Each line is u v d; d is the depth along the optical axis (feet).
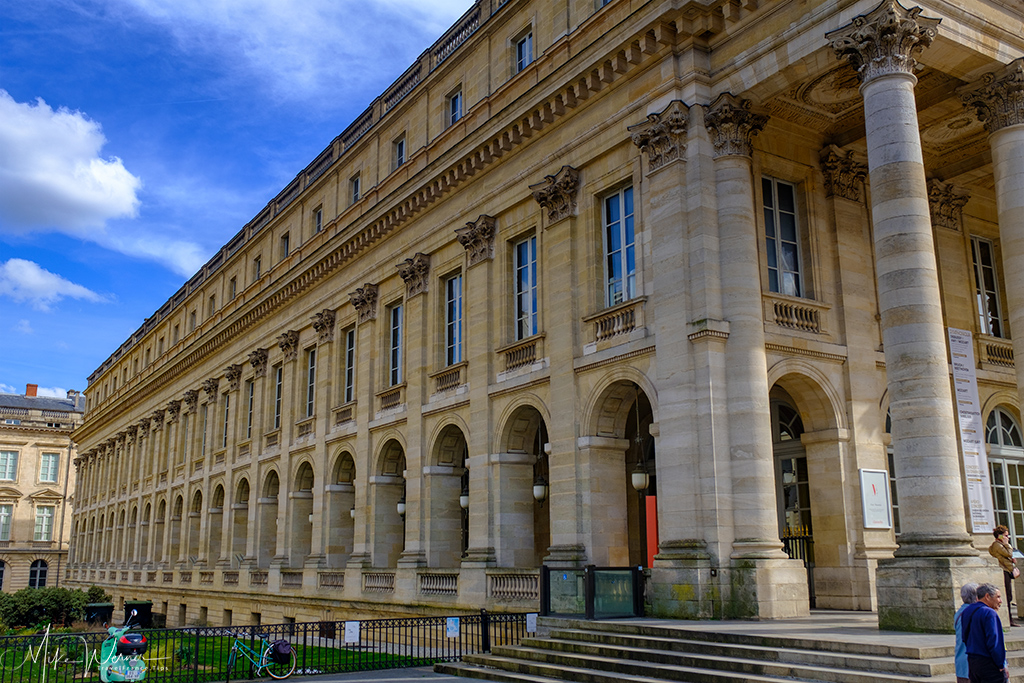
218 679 65.98
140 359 238.27
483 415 90.53
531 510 88.38
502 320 90.53
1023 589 67.51
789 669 45.50
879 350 76.38
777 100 73.20
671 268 70.18
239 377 159.02
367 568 107.55
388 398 110.22
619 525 76.74
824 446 72.69
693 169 70.38
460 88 106.42
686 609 63.82
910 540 54.13
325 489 121.80
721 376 66.95
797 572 63.98
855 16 61.21
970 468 66.90
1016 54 67.26
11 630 139.13
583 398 78.13
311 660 70.69
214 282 184.14
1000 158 67.51
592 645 58.85
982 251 90.89
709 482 65.05
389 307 114.62
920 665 41.42
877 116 59.21
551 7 90.43
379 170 122.11
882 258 57.93
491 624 81.20
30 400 381.81
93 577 242.78
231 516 153.79
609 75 78.43
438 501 98.43
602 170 80.43
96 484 265.54
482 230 94.02
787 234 76.33
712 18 71.15
